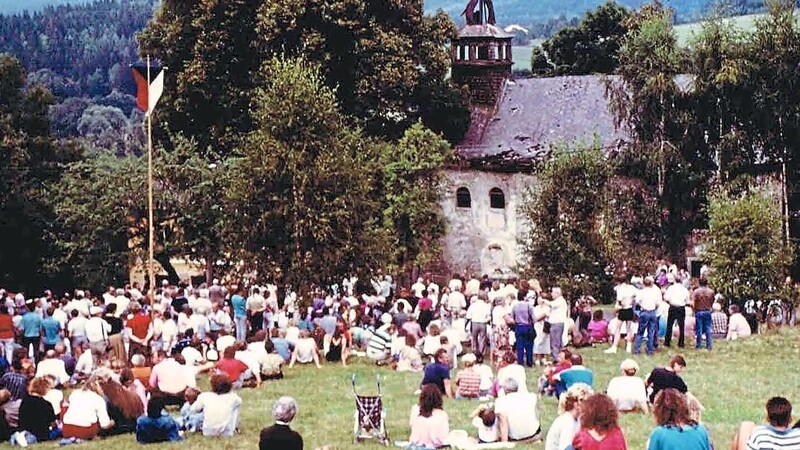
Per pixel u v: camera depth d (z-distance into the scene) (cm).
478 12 6356
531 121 6088
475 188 5928
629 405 2353
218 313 3381
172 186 5228
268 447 1335
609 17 9269
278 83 3847
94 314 3139
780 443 1304
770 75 5100
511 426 2141
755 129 5141
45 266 5622
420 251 5372
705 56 5147
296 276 3781
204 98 5647
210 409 2300
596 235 4059
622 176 5231
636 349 3303
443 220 5441
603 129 5909
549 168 4094
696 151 5212
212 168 5241
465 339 3497
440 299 4038
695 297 3359
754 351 3309
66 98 18138
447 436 2094
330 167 3803
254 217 3809
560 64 9512
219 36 5572
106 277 5262
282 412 1477
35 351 3250
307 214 3756
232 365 2880
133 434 2336
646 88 5159
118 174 5234
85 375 2988
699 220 5191
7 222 5753
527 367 3130
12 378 2528
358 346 3569
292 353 3288
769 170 5147
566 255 4041
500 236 5881
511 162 5838
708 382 2838
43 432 2300
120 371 2573
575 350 3384
